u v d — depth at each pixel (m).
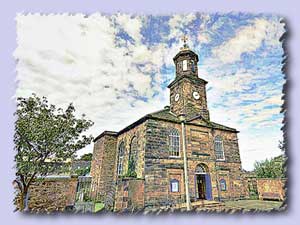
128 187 15.58
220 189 20.06
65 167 13.63
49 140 11.98
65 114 13.18
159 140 18.34
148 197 16.06
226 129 22.69
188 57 25.16
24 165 10.85
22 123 10.93
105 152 24.41
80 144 13.27
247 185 21.84
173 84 25.12
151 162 17.36
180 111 22.78
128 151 21.28
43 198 13.30
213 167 20.41
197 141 20.33
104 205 17.77
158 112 21.16
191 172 18.88
